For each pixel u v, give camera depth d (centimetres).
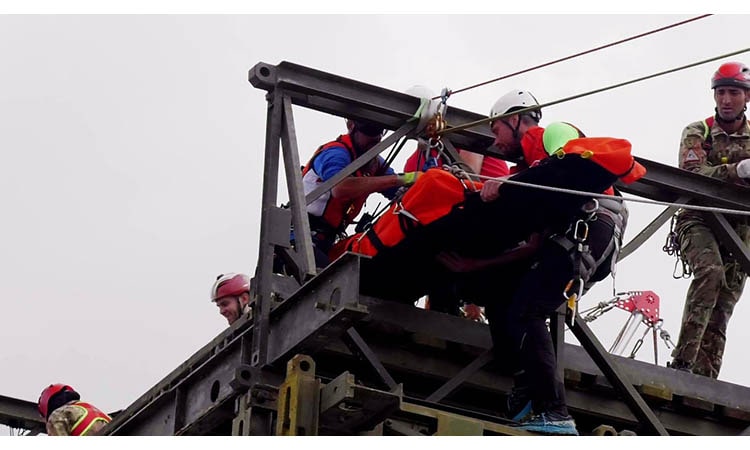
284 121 1104
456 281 1120
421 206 1080
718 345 1298
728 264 1291
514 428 1030
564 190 1028
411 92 1170
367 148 1172
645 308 1316
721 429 1202
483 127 1190
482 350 1119
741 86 1279
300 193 1068
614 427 1191
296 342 995
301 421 945
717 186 1227
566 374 1154
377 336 1109
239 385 1002
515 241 1082
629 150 1043
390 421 1020
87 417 1237
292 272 1063
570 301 1138
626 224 1102
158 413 1130
